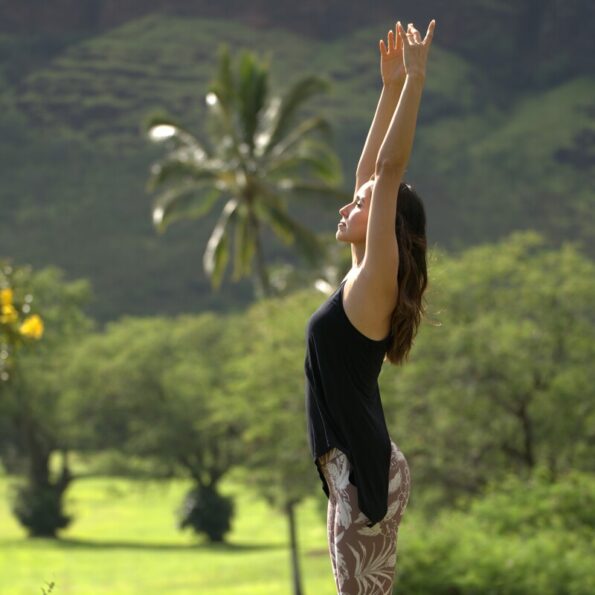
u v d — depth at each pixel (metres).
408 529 34.81
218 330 144.88
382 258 6.44
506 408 59.38
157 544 129.38
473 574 30.48
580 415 59.47
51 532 135.25
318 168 86.69
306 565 100.31
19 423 137.88
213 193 87.69
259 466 76.12
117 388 130.88
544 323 60.72
